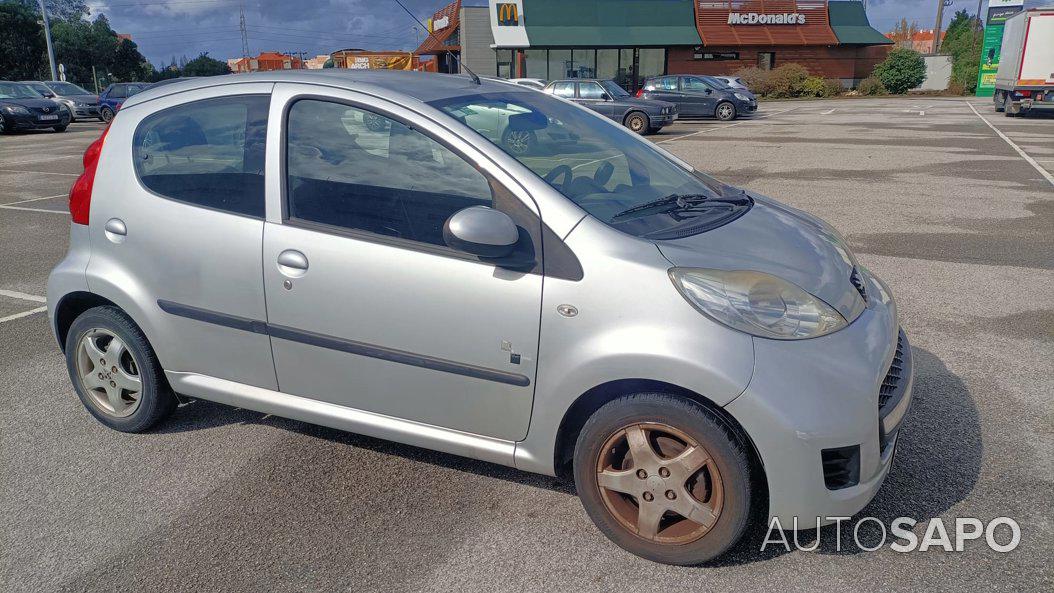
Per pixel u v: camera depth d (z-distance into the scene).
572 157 3.17
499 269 2.74
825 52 42.59
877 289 3.15
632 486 2.68
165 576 2.73
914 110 27.22
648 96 25.06
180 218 3.31
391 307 2.91
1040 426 3.65
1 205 10.58
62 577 2.74
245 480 3.34
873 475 2.60
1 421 3.94
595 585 2.62
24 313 5.77
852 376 2.52
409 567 2.74
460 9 39.59
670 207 3.05
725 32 41.31
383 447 3.62
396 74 3.48
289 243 3.08
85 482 3.35
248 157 3.21
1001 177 11.21
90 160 3.61
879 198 9.80
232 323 3.27
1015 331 4.96
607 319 2.59
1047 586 2.55
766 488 2.62
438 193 2.88
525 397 2.79
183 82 3.57
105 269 3.52
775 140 17.42
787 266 2.77
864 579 2.61
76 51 65.12
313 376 3.19
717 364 2.44
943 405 3.89
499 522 3.00
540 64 40.44
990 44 35.44
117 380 3.70
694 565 2.70
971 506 3.01
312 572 2.73
